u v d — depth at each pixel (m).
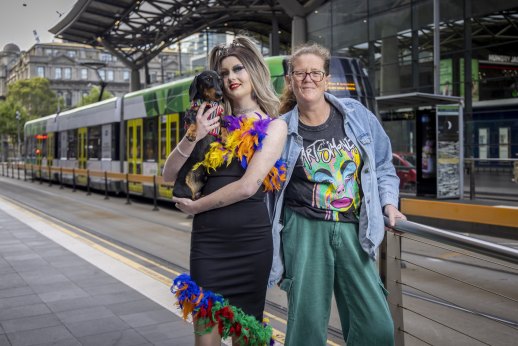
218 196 2.37
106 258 7.17
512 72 20.50
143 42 39.25
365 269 2.57
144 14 34.84
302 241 2.62
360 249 2.58
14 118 73.19
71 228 10.63
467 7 19.83
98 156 19.55
